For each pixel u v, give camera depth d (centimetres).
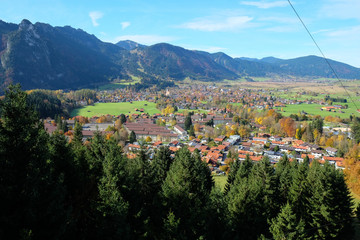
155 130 18712
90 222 2991
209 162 11688
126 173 3338
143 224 3105
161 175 5281
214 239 3216
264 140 17425
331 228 4094
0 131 2059
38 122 2427
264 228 3803
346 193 4478
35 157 2288
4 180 2038
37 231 2100
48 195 2269
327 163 4978
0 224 1925
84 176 3656
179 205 3359
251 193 3794
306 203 4547
